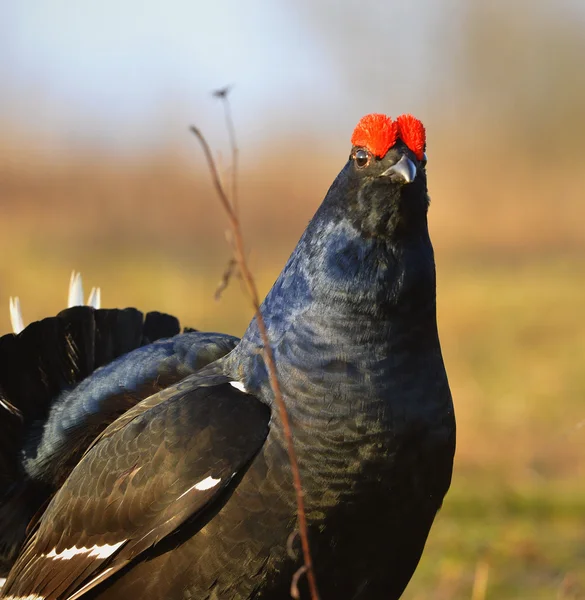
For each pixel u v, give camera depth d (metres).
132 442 14.14
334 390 13.31
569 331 46.41
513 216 78.25
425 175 14.01
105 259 58.78
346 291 13.59
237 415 13.61
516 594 20.83
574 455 31.38
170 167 73.75
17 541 16.39
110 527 14.15
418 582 21.83
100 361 17.39
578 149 92.12
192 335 16.91
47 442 16.30
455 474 29.56
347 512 13.34
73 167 72.38
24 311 45.75
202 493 13.43
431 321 13.85
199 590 13.86
